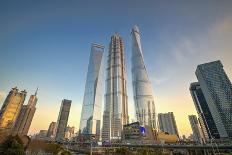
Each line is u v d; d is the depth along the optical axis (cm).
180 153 15375
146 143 19338
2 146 8931
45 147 14438
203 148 13325
